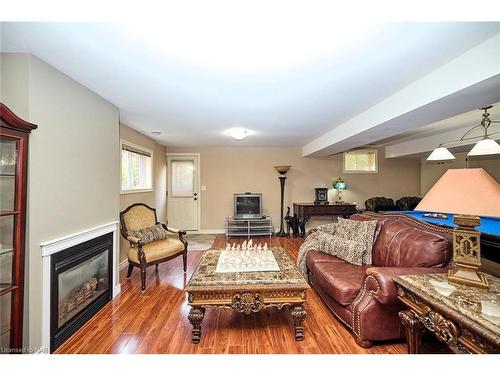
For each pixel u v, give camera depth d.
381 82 2.15
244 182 6.04
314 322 2.09
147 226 3.40
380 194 6.29
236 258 2.38
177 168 5.93
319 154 5.43
